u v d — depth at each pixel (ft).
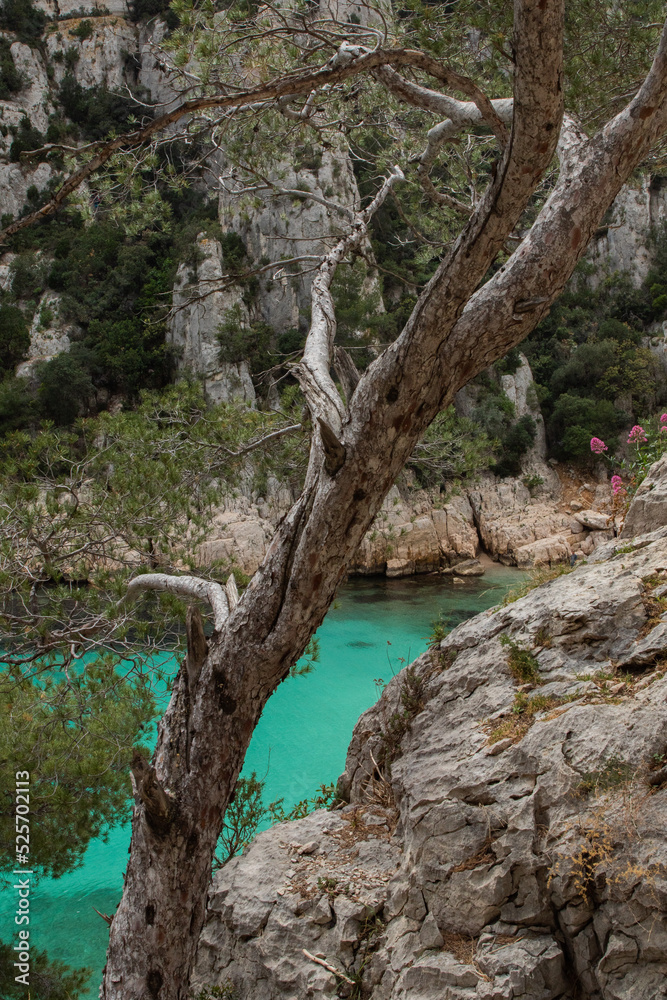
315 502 10.95
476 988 14.53
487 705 19.15
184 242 149.38
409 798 18.56
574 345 154.20
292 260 24.00
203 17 18.90
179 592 14.65
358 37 17.37
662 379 144.77
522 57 7.63
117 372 146.92
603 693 17.22
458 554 119.03
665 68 9.46
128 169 20.54
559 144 12.14
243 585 25.40
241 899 19.27
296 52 21.02
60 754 23.84
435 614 90.48
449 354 10.23
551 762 16.17
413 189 31.24
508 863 15.57
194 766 11.40
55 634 20.97
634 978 13.39
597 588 19.84
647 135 9.97
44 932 32.17
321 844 20.40
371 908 17.90
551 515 127.95
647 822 14.21
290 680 64.03
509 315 10.18
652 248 163.32
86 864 38.42
